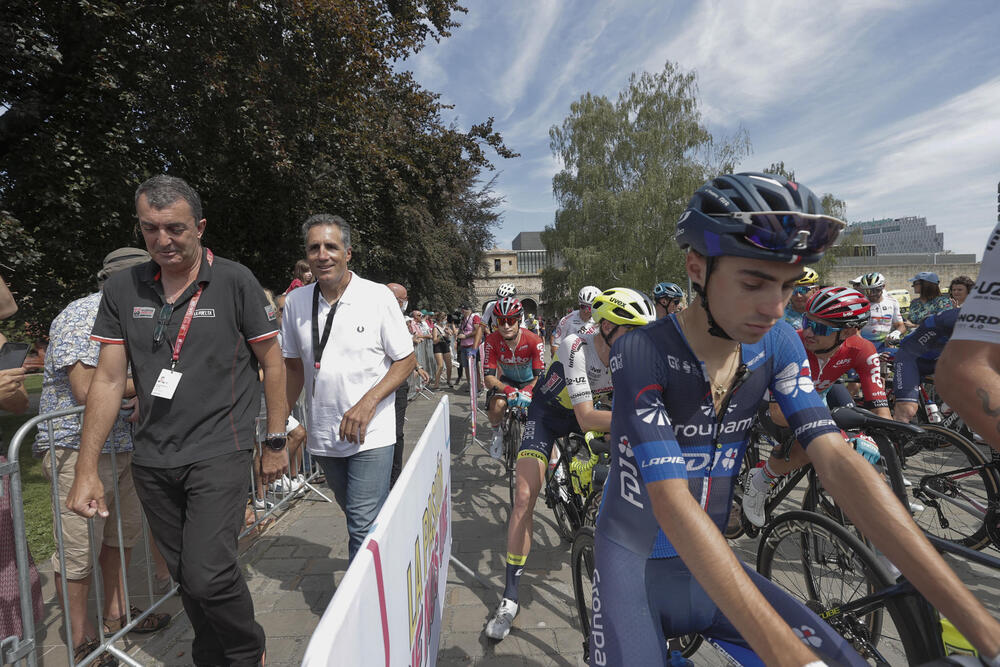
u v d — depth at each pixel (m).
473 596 2.64
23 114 7.39
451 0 12.62
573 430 2.74
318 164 11.87
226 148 9.96
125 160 8.45
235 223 12.24
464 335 11.09
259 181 11.16
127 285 1.91
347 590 0.82
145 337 1.86
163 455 1.84
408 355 2.52
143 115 8.75
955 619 0.83
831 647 1.06
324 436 2.47
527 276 48.69
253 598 2.67
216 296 1.92
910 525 0.90
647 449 0.98
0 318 2.09
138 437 1.87
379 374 2.49
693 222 0.92
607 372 2.52
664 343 1.06
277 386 2.11
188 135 8.96
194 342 1.87
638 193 24.95
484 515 3.87
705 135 26.34
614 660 1.15
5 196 7.77
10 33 6.80
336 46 9.64
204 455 1.84
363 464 2.45
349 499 2.49
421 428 7.02
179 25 8.23
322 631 0.70
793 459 2.33
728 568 0.82
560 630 2.34
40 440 2.22
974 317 0.85
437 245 20.05
